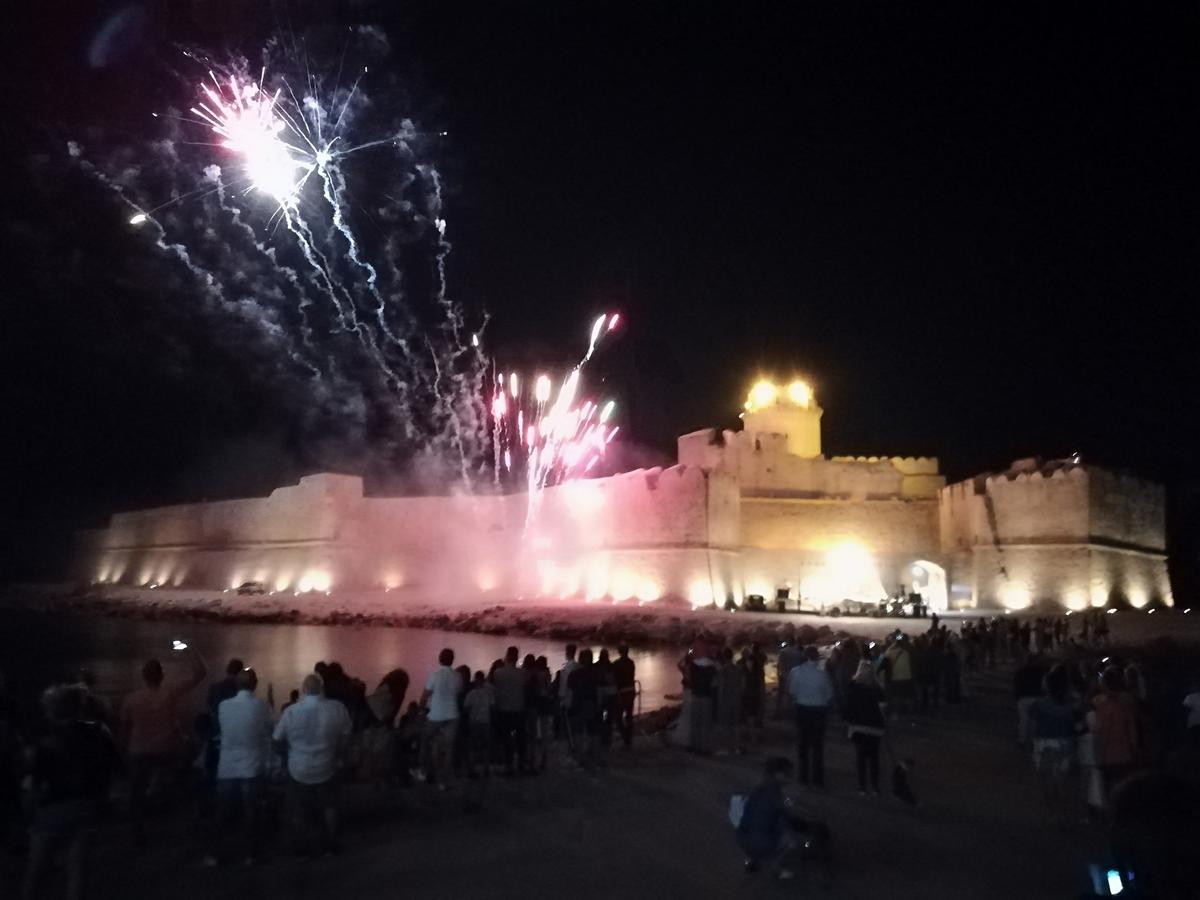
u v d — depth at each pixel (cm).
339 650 4225
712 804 1227
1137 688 1532
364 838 1072
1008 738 1733
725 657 1683
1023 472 5238
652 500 5575
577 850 1023
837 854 1003
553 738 1609
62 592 8888
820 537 5750
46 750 764
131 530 9438
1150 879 314
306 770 993
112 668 3725
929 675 2081
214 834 1001
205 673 1112
